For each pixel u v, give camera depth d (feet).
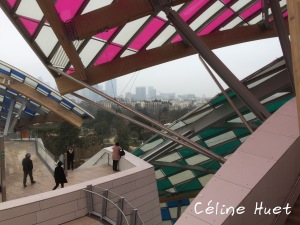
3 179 37.78
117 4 41.01
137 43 60.34
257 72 63.82
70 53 47.01
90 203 35.45
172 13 38.78
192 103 568.82
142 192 43.11
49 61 59.11
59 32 40.06
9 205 30.17
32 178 46.98
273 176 18.53
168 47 64.75
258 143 20.56
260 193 17.67
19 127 172.24
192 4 54.85
